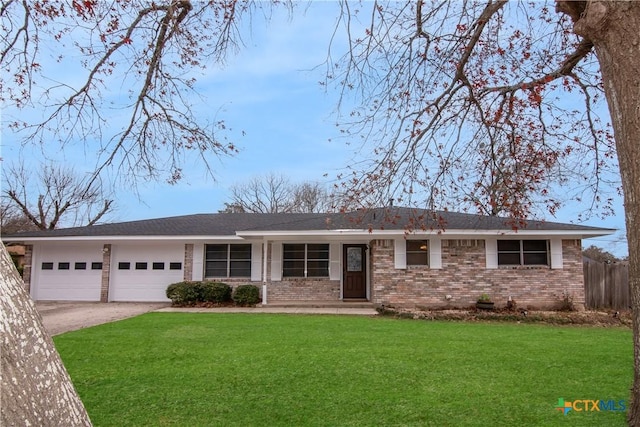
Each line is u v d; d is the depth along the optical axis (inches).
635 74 105.8
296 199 1412.4
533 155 247.6
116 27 194.7
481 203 251.1
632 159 106.3
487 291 606.2
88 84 205.0
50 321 481.1
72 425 60.1
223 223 759.7
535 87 216.5
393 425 176.2
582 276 607.8
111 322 459.2
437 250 612.1
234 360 280.8
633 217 106.9
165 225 741.3
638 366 114.3
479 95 229.8
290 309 591.8
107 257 706.8
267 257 660.1
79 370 257.4
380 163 243.6
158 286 703.7
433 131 240.2
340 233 592.7
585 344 343.6
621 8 107.2
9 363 54.2
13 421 52.8
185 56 213.6
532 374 248.7
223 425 177.0
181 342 340.8
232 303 650.8
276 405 198.8
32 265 712.4
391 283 607.5
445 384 229.3
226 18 207.8
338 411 191.3
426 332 399.5
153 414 188.9
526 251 615.8
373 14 200.7
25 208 1011.9
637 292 108.2
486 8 203.3
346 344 333.1
